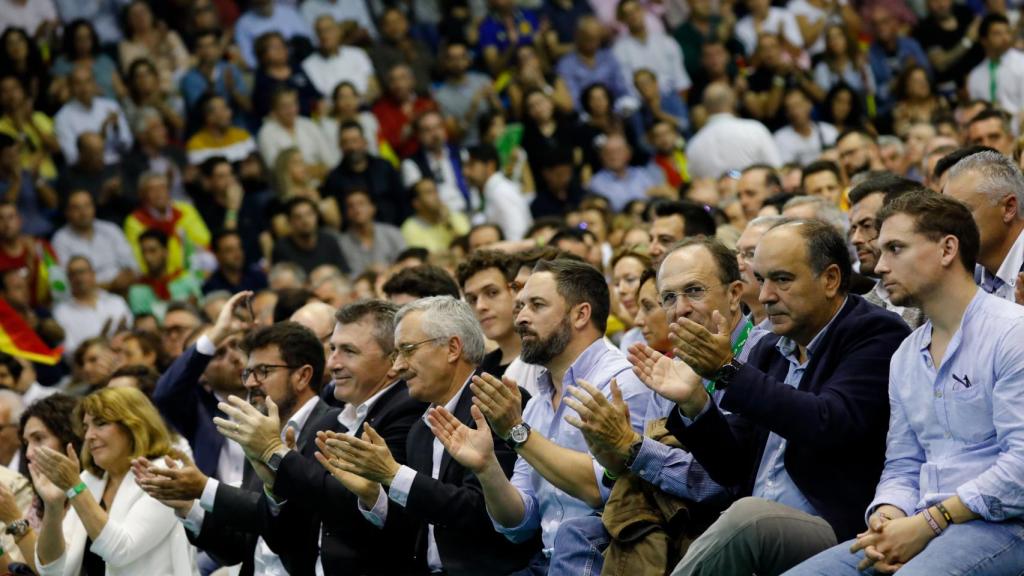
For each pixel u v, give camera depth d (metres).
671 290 11.05
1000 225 11.15
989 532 9.12
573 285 11.66
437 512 11.30
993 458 9.34
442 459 11.95
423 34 30.62
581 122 27.00
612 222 20.58
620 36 30.25
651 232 15.16
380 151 27.58
